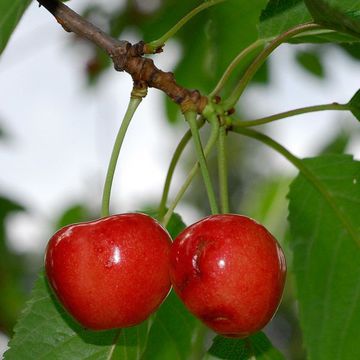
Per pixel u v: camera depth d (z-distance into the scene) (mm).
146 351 347
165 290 294
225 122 312
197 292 286
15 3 277
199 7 307
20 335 315
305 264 351
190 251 287
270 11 332
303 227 352
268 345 330
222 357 329
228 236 286
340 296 348
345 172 348
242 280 284
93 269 288
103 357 318
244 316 286
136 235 290
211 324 290
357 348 346
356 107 321
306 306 349
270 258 287
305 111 321
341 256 349
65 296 291
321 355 346
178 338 348
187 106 308
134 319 292
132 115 304
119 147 303
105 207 301
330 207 350
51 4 308
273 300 288
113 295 288
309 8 297
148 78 305
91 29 307
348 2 315
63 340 316
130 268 288
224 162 310
